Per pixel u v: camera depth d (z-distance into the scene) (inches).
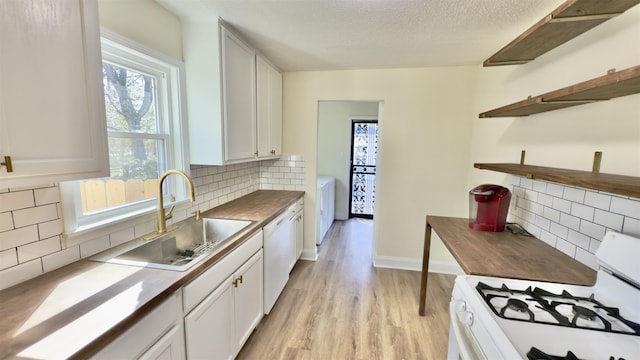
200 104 76.0
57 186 46.6
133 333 36.7
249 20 73.9
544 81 70.6
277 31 81.2
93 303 37.4
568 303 42.3
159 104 71.1
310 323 87.9
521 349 32.9
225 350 62.2
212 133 76.5
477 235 71.4
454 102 116.0
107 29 53.2
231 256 63.1
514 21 71.9
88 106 39.2
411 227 126.2
